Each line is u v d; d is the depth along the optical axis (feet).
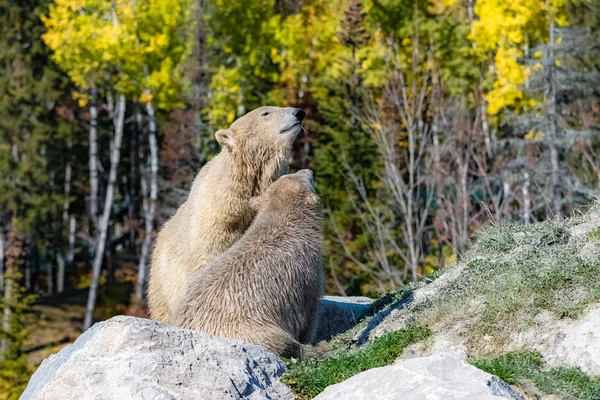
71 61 115.55
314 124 102.68
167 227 30.40
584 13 99.50
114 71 133.90
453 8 102.99
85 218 173.78
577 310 21.17
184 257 28.25
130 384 19.16
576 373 19.43
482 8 91.56
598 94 91.97
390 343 22.86
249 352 20.59
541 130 86.17
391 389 17.79
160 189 128.98
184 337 20.30
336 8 111.65
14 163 157.48
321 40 110.01
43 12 162.09
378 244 85.25
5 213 156.76
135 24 111.75
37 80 164.45
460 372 17.72
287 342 23.06
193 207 28.35
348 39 99.14
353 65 100.78
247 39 115.44
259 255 23.84
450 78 95.45
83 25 112.16
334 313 31.09
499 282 23.48
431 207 91.97
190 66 113.60
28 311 131.64
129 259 164.66
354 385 18.66
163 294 29.32
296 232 24.61
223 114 109.70
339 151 96.27
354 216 91.50
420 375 17.71
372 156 95.61
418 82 94.48
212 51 117.91
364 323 27.66
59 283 153.89
